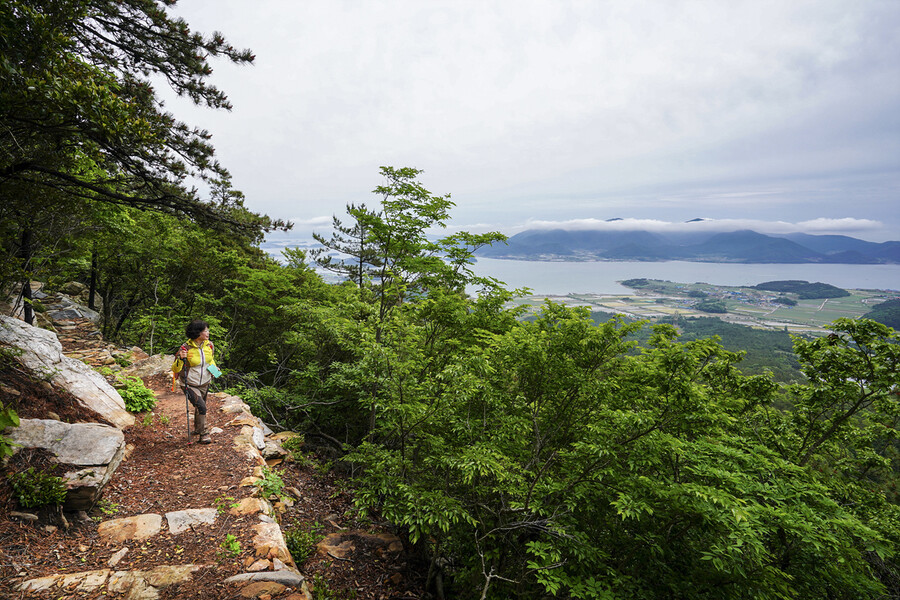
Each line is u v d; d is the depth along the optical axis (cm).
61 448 457
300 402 1178
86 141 520
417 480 662
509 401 663
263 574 395
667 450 561
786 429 1048
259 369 1784
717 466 569
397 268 1194
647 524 579
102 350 1036
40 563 355
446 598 611
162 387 899
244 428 739
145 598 344
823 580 568
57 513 405
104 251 1349
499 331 1043
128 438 611
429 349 1088
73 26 575
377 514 750
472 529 647
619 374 677
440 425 704
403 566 621
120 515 454
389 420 781
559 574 490
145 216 1405
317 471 877
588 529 604
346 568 574
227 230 773
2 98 395
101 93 457
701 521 513
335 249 1511
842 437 1036
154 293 1627
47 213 661
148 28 780
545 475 601
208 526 460
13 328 611
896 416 966
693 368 544
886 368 872
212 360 673
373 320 982
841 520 485
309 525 644
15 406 487
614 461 545
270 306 1719
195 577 380
